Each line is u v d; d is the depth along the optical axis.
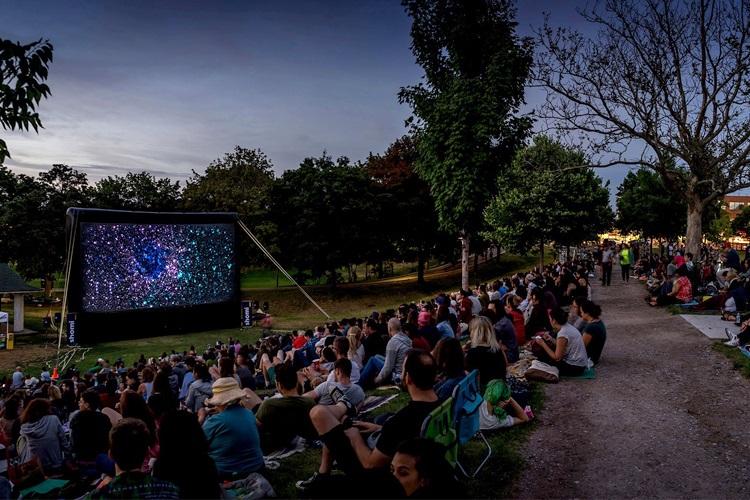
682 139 21.86
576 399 8.41
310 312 47.19
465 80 20.22
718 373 9.70
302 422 5.97
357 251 53.03
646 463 5.98
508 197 38.97
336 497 3.96
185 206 56.25
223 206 54.88
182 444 3.81
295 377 6.16
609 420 7.42
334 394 6.75
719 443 6.51
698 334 13.29
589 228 39.47
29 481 5.97
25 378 21.83
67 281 22.36
